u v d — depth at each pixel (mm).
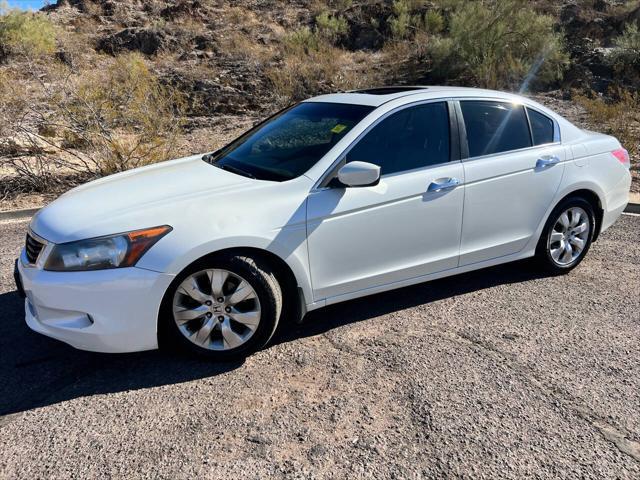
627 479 2711
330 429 3051
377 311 4453
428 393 3365
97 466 2793
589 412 3203
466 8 17375
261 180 3877
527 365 3676
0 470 2766
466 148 4395
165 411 3213
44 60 16266
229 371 3604
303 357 3770
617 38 16828
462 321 4285
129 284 3295
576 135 5090
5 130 9352
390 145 4102
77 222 3436
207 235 3402
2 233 6633
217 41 18875
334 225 3789
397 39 18594
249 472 2744
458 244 4402
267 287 3580
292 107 5004
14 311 4473
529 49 16062
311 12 22109
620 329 4172
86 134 8680
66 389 3432
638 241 6203
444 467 2775
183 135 11289
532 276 5164
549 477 2719
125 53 17672
